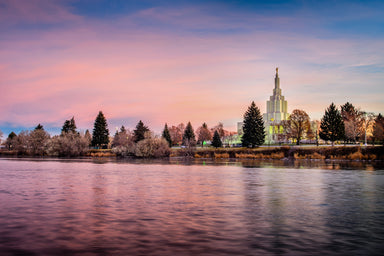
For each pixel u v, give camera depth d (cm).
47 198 2253
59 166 5872
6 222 1555
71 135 11512
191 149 10175
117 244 1226
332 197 2355
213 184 3111
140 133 12462
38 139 12212
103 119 13450
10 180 3428
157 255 1108
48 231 1402
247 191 2645
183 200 2188
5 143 16675
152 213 1764
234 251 1149
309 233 1386
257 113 10862
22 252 1142
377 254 1130
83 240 1275
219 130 17650
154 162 7481
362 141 10919
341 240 1287
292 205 2028
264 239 1294
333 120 9988
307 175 4066
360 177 3788
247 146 10762
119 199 2217
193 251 1148
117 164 6594
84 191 2609
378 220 1628
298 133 9944
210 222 1566
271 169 5059
